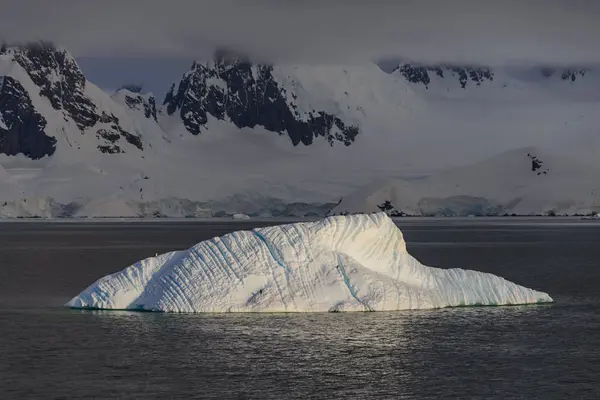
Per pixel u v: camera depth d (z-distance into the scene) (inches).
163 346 3634.4
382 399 2933.1
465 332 3966.5
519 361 3440.0
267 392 3004.4
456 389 3048.7
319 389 3041.3
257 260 4419.3
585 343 3769.7
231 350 3565.5
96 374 3221.0
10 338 3823.8
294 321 4106.8
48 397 2933.1
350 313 4320.9
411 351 3592.5
